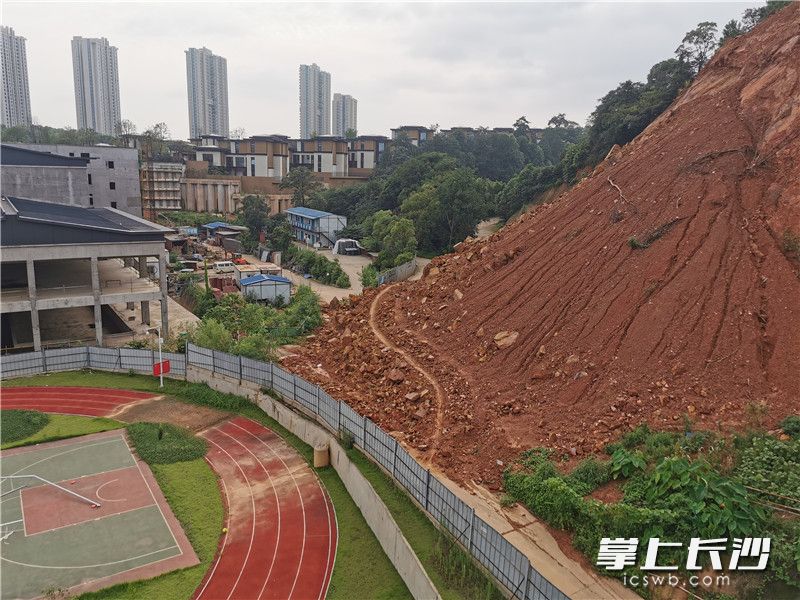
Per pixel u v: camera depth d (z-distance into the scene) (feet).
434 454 68.74
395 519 60.49
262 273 192.44
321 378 96.48
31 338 130.21
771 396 59.82
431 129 444.55
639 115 162.09
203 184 350.02
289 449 83.46
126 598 54.29
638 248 85.40
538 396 72.90
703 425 58.85
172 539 63.00
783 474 50.55
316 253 230.48
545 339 81.76
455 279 114.21
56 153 221.66
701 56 157.79
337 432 80.02
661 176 97.25
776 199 79.82
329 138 402.93
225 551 61.31
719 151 91.61
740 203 82.74
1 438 83.87
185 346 109.09
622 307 77.66
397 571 57.47
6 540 61.98
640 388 65.87
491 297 98.32
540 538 54.03
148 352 108.68
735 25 153.58
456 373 84.33
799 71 92.27
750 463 52.54
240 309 147.74
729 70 117.91
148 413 94.53
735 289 71.31
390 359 93.45
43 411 94.22
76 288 129.49
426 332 101.09
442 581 51.24
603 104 187.83
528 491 58.39
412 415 77.92
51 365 110.22
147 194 329.31
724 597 44.73
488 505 58.90
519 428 68.13
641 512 49.73
